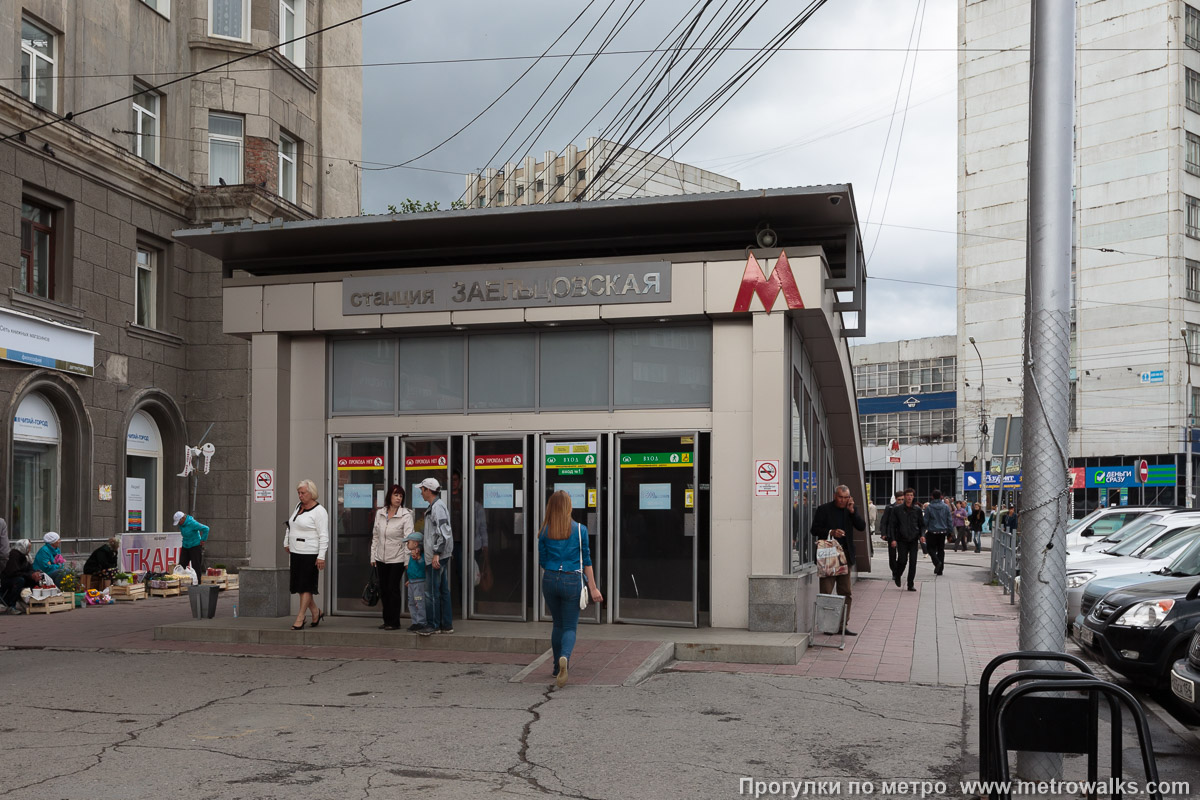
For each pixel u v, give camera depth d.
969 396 63.91
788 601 12.01
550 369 13.35
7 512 18.55
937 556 23.80
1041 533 6.61
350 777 6.51
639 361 13.06
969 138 64.44
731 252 12.38
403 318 13.31
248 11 25.30
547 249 13.63
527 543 13.18
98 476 21.08
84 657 11.53
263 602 13.66
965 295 64.44
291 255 14.27
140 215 22.64
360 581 13.79
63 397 20.12
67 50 20.64
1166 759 7.50
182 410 23.97
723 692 9.37
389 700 8.96
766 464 12.23
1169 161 55.78
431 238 13.40
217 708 8.63
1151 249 56.22
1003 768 5.14
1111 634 9.84
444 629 12.09
